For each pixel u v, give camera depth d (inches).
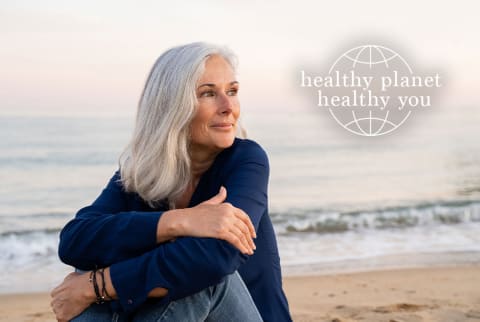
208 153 92.7
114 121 941.2
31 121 912.3
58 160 735.7
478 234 373.7
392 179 677.9
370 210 476.1
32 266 318.0
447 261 300.8
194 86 87.1
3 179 639.8
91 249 84.3
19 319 216.4
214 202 84.4
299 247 346.9
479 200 500.1
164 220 81.1
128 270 80.2
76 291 82.7
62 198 577.0
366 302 223.9
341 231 399.9
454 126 959.6
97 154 770.2
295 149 855.1
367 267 290.7
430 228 400.2
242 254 80.4
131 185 93.3
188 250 77.9
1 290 265.3
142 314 81.3
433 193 585.0
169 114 87.7
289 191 609.6
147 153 89.8
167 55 89.1
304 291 243.4
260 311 90.6
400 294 235.8
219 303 82.6
